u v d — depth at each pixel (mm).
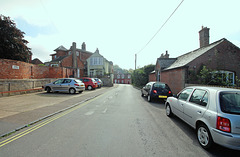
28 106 6484
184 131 3799
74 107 6695
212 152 2730
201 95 3488
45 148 2742
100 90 16391
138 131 3740
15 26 14672
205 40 13500
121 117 5051
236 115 2529
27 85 11273
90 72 33312
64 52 37031
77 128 3875
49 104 7039
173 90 12438
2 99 8219
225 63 10695
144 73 24375
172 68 12250
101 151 2668
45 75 15578
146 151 2701
